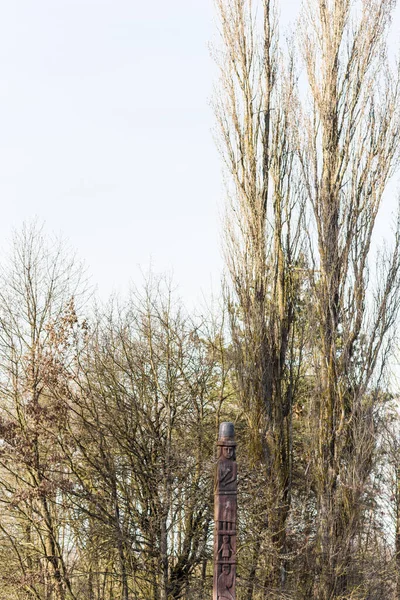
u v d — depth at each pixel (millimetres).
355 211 27672
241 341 28094
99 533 26484
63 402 27891
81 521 27625
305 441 28125
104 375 28562
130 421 28531
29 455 26781
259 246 28422
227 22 29531
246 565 27359
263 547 26531
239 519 27281
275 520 26984
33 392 27609
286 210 28969
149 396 28578
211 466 27156
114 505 27109
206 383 29734
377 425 27438
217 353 29812
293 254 28875
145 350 29125
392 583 27609
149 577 27625
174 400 28562
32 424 27219
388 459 31984
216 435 28844
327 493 26609
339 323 27547
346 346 27141
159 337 29156
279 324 28422
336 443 26938
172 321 29312
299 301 29484
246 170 28875
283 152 29109
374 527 29078
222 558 17797
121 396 28594
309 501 28500
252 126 29062
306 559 26609
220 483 18047
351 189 27797
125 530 27156
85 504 28250
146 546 27922
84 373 28688
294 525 27219
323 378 27234
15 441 26766
